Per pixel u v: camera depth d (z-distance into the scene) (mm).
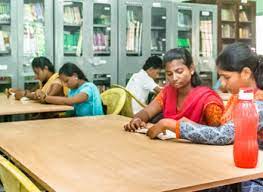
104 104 3566
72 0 4973
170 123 1900
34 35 4828
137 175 1353
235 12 6426
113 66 5285
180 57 2133
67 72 3521
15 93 4156
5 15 4688
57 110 3350
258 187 1656
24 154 1649
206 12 5930
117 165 1477
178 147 1760
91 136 2031
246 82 1679
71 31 5066
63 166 1469
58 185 1255
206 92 2111
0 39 4684
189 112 2115
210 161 1525
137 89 4379
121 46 5312
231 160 1539
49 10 4855
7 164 1229
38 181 1332
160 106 2340
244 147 1436
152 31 5613
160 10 5574
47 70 4215
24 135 2074
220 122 1945
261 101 1676
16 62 4734
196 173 1373
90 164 1493
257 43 6918
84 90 3428
